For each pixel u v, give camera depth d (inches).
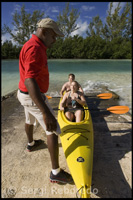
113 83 345.7
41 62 61.3
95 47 1044.5
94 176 88.0
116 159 101.0
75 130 103.7
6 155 106.3
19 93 76.1
